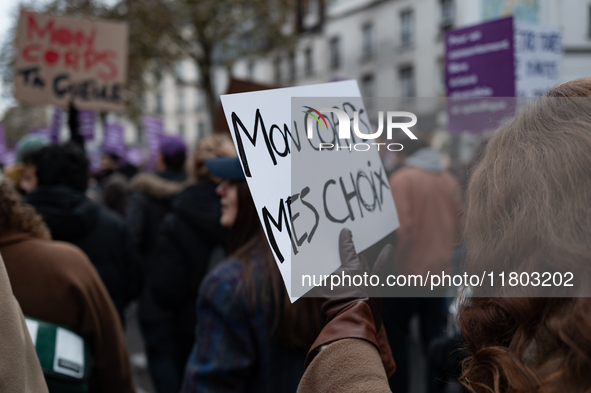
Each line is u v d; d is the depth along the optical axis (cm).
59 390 131
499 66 243
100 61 345
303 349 120
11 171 271
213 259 244
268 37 1311
